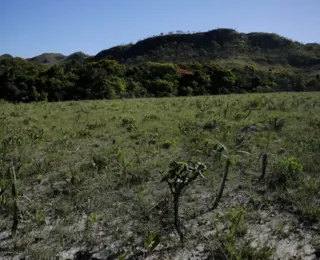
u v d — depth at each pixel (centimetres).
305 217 408
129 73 3747
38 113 1396
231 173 552
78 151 730
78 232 385
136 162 624
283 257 330
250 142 735
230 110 1291
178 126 919
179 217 412
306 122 983
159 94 3428
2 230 396
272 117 1027
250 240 356
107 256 344
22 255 346
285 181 511
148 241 341
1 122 1071
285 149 679
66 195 488
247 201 455
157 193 482
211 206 445
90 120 1159
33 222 410
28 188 525
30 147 754
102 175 557
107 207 447
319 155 630
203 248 349
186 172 382
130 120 1034
